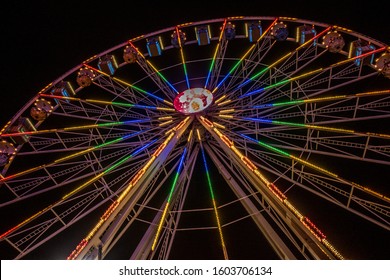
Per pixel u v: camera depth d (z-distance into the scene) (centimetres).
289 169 1897
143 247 1767
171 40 2689
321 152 1983
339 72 2209
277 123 2073
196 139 2348
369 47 2202
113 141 2131
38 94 2367
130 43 2641
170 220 1964
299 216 1522
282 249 1638
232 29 2567
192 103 2300
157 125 2294
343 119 2050
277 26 2503
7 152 2086
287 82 2209
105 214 1552
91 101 2338
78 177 2012
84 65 2536
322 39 2397
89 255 1463
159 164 1867
